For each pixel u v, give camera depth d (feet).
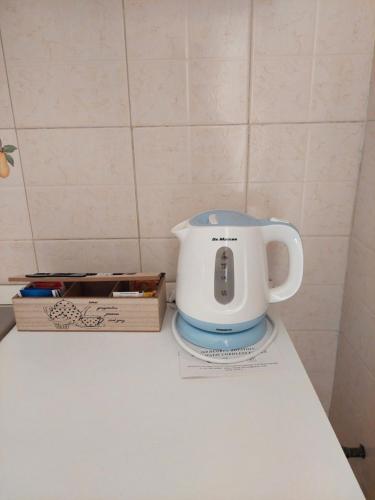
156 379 2.07
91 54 2.55
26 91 2.63
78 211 2.94
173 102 2.65
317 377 3.45
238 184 2.85
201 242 2.16
